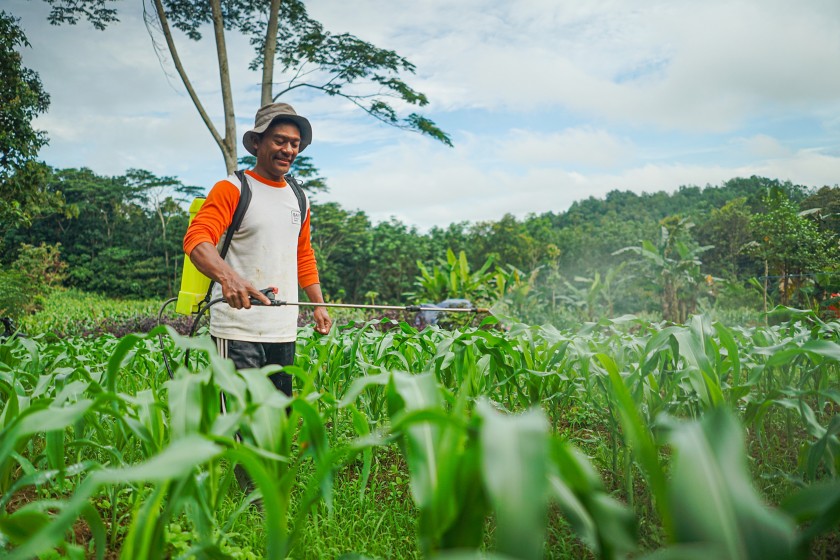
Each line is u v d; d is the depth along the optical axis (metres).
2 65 20.03
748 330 3.78
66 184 55.47
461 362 3.00
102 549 1.48
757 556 0.81
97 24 13.33
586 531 1.01
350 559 1.61
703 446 0.92
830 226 12.39
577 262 68.19
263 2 14.34
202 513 1.67
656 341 2.38
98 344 4.81
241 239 3.18
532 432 0.94
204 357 4.02
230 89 14.02
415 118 15.16
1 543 1.56
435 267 15.08
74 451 2.52
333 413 3.06
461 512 1.11
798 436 3.29
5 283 16.19
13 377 2.50
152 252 53.00
